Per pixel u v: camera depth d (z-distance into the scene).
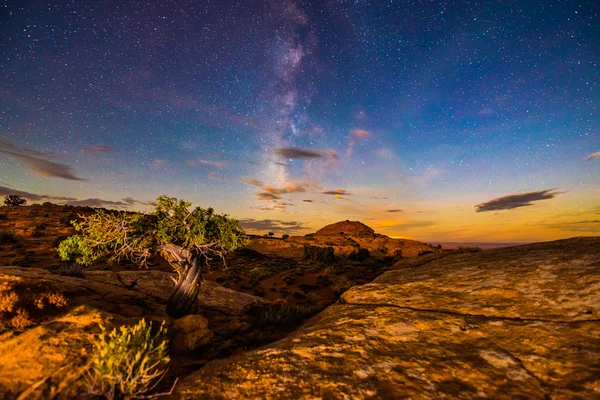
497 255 10.33
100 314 5.56
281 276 28.11
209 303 11.91
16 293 5.33
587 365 3.74
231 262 36.72
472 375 3.93
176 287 8.62
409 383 3.82
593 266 6.77
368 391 3.68
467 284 7.57
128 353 3.67
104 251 8.21
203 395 3.73
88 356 4.27
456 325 5.53
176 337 6.08
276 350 4.93
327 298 20.94
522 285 6.73
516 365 4.07
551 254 8.46
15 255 29.59
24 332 4.98
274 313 10.26
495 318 5.58
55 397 3.53
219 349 6.62
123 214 8.20
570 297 5.70
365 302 7.62
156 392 3.96
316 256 45.19
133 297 9.43
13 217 51.75
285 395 3.67
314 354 4.70
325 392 3.68
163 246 8.44
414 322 5.82
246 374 4.20
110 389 3.56
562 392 3.41
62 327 5.06
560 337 4.52
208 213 8.78
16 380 3.79
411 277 9.60
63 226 47.12
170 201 8.41
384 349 4.80
